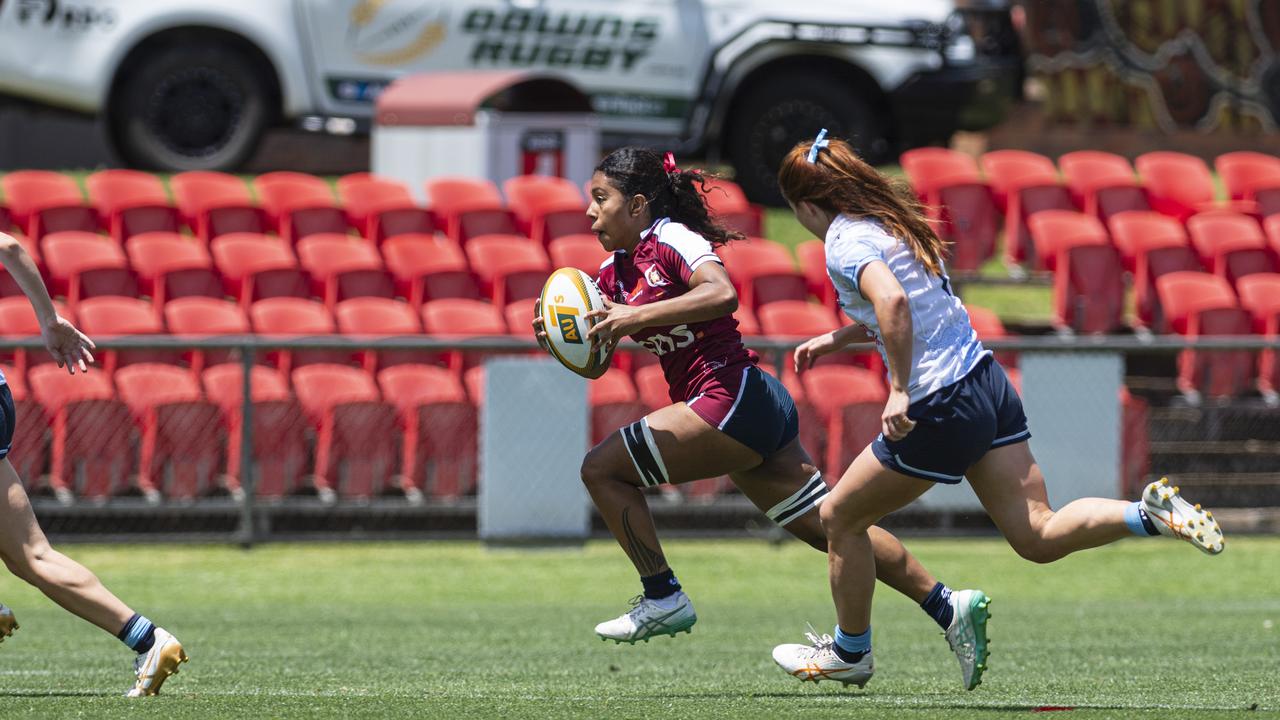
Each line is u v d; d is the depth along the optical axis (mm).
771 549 42906
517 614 33156
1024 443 17828
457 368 44719
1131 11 76500
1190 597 37594
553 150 58438
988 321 50438
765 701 18766
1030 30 76375
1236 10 76875
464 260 52656
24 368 41062
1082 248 52719
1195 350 42812
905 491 17422
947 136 66562
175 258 48438
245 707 17766
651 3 62469
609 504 19062
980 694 20156
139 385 41406
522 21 60969
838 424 43344
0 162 68312
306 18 58562
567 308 18969
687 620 19359
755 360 19141
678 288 18766
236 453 41469
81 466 40062
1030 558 17719
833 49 64375
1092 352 43000
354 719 16953
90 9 56125
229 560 39906
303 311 45156
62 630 29672
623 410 43344
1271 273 53719
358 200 55094
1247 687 21188
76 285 45188
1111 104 76875
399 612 33500
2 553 18000
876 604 35781
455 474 42281
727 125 65500
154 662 18312
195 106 58312
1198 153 77125
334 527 42781
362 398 42562
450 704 18281
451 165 57562
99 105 56375
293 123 59562
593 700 18891
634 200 18922
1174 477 46625
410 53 59969
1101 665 24312
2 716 16859
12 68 55375
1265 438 48812
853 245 17016
